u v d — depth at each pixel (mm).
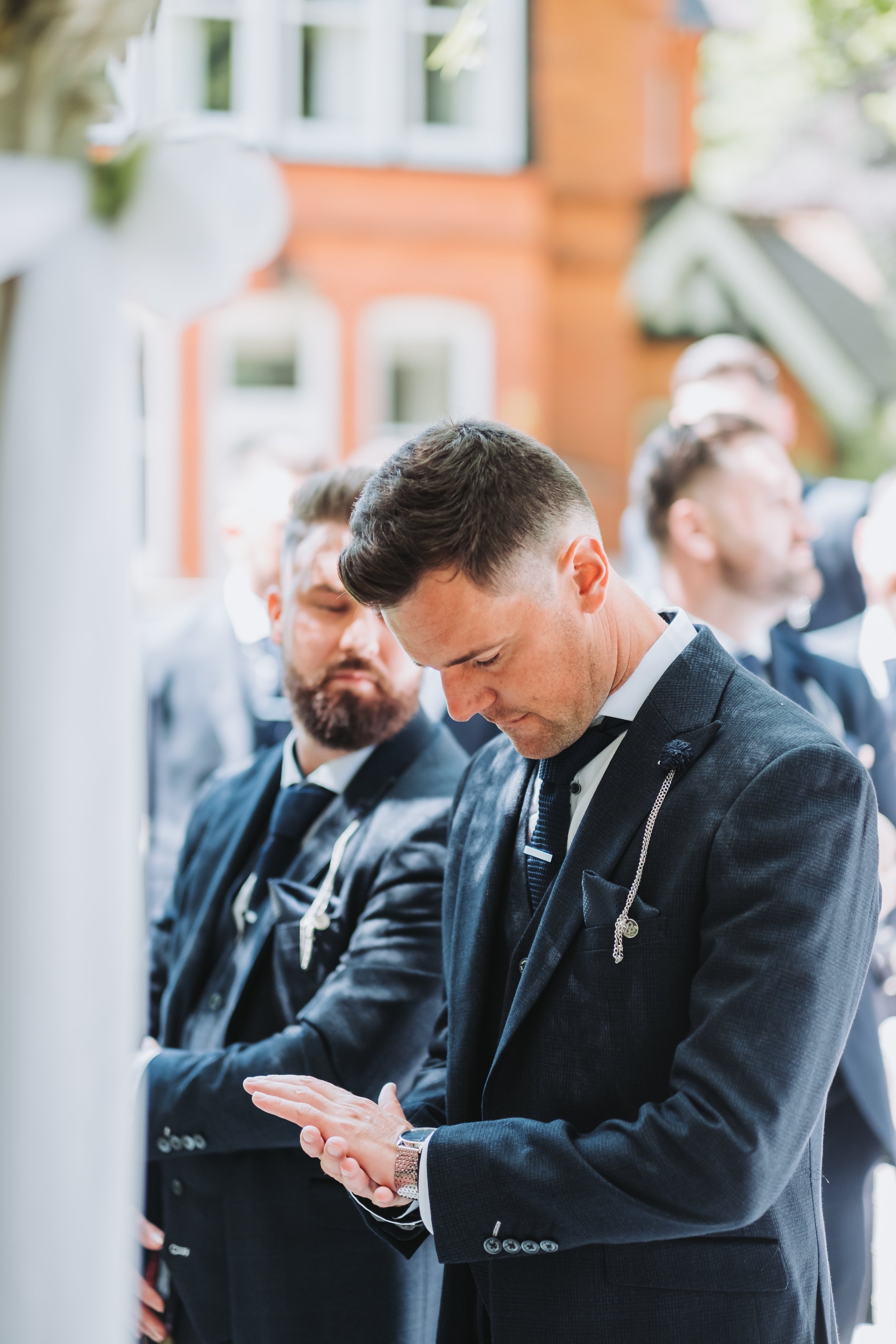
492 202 9609
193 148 955
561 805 1370
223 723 2979
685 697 1311
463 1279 1432
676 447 2889
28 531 901
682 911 1245
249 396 9453
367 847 1726
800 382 11172
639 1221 1172
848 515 3201
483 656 1260
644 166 10195
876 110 8258
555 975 1299
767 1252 1244
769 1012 1155
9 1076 906
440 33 9508
